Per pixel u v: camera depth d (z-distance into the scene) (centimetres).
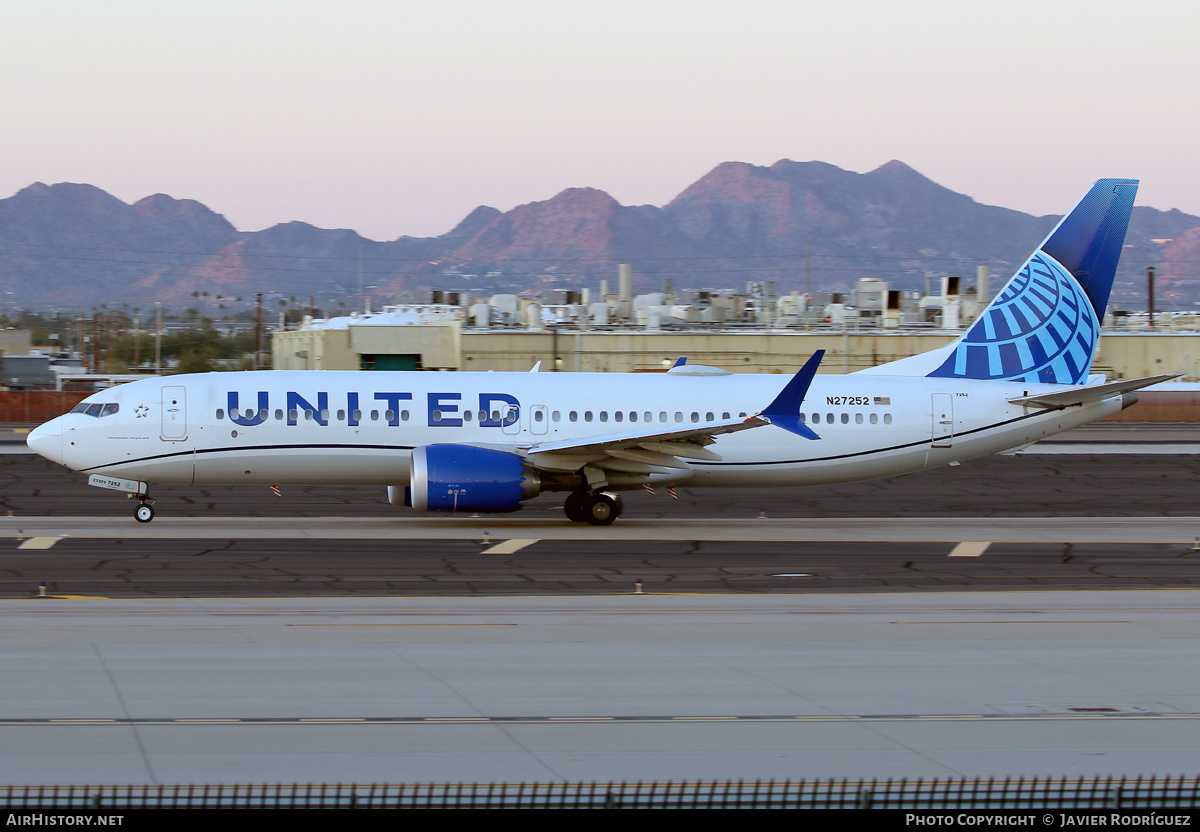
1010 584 10494
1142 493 18812
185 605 8906
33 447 13738
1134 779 5181
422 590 9769
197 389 13988
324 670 6938
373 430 14075
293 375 14375
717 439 14712
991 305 15762
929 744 5725
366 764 5303
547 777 5153
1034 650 7725
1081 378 15788
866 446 15025
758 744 5681
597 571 10881
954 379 15525
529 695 6469
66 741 5566
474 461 13525
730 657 7412
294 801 4619
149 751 5438
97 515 14488
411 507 14138
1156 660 7469
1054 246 15712
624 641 7850
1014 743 5759
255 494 16862
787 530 14238
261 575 10300
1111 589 10269
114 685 6544
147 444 13712
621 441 13625
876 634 8181
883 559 11881
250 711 6094
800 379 13675
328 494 17038
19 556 11019
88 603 8900
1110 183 15662
